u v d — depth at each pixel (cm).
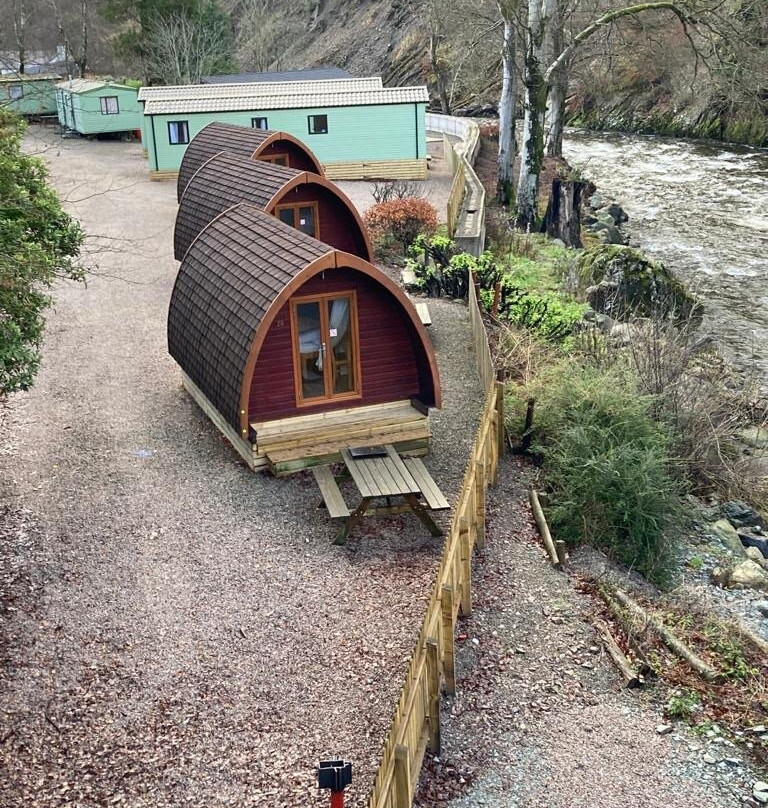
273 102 3853
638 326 2058
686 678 1077
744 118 5381
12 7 6059
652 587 1289
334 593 1158
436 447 1558
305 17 9350
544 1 3197
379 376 1505
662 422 1582
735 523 1550
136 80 6431
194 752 912
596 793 898
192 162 2786
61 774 887
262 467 1453
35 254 1216
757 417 1905
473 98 6906
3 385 1241
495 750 940
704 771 937
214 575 1193
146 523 1310
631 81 6238
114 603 1135
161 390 1769
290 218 2230
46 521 1307
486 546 1291
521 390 1666
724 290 2834
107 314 2214
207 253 1634
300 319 1437
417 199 2877
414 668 845
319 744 921
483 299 2167
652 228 3566
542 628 1127
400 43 7862
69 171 4050
